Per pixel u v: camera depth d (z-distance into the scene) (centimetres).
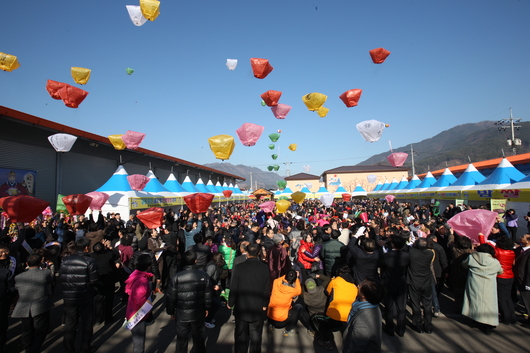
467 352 381
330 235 570
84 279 375
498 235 667
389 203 2361
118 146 818
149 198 1323
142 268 369
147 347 405
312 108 561
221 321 495
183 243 765
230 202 3139
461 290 495
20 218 586
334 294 395
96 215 1169
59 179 1437
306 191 3216
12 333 454
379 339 258
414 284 435
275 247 493
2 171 1184
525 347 391
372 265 452
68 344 368
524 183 1036
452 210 1338
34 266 383
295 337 433
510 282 457
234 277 354
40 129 1280
